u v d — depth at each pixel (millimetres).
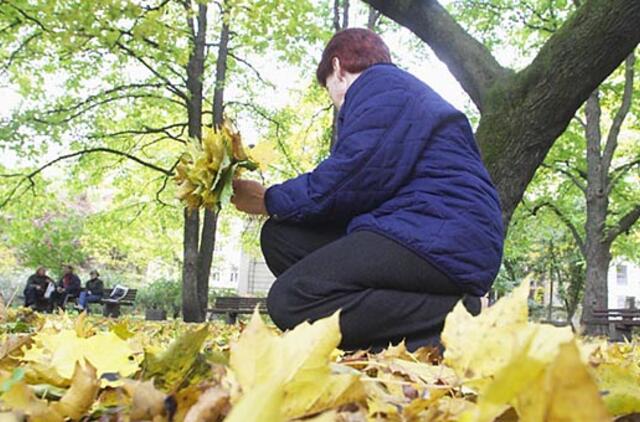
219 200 2402
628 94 15273
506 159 5660
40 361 1255
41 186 15750
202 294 13805
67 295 20141
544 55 5656
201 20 14203
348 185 2348
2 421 680
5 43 12070
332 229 2617
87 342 1223
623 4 5285
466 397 980
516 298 994
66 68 14102
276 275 2771
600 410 417
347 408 779
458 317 1013
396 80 2449
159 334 3812
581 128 17453
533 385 529
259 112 16234
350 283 2293
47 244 22516
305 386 763
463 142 2428
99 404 941
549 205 18828
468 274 2271
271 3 9406
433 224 2289
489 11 15445
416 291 2293
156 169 14656
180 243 25438
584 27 5441
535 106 5605
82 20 8195
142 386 774
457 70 6316
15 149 13594
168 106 15766
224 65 14102
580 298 28812
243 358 728
